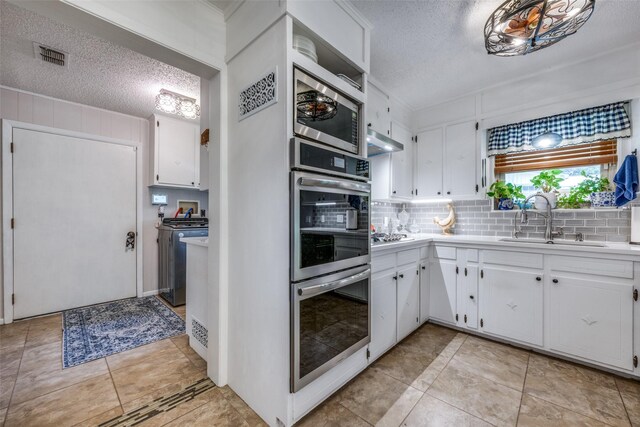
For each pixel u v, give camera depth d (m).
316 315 1.40
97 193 3.24
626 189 2.13
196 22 1.55
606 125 2.24
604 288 1.83
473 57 2.23
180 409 1.50
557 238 2.45
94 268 3.22
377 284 1.91
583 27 1.87
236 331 1.63
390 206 3.26
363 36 1.79
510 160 2.80
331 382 1.55
